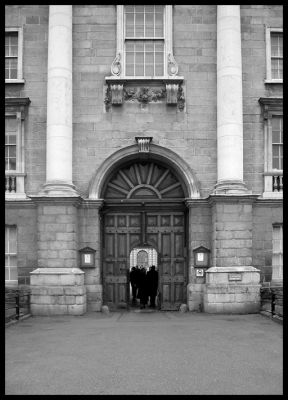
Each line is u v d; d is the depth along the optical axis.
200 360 10.15
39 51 19.86
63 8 19.22
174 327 14.45
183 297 19.70
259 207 19.38
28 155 19.52
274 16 20.11
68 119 19.00
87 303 18.84
